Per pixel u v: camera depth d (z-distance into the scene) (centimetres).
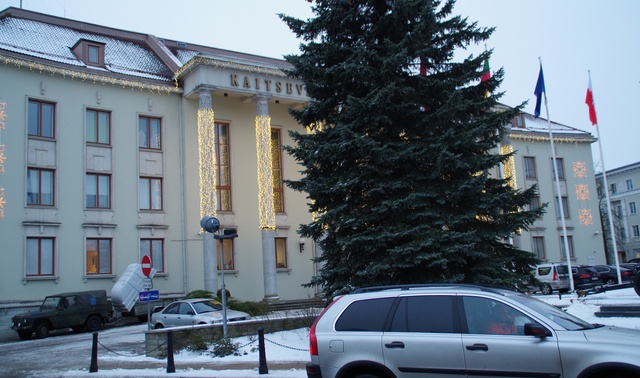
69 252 2853
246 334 1714
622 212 6750
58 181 2869
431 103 1628
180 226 3209
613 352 645
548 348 675
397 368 743
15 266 2681
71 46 3200
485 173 1516
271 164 3384
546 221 4528
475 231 1438
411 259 1409
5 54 2745
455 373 714
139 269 2755
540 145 4631
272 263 3247
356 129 1562
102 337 2214
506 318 720
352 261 1531
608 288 2514
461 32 1619
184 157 3266
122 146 3102
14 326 2420
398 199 1469
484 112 1642
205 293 2844
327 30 1697
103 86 3088
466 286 776
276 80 3434
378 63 1579
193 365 1360
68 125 2944
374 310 788
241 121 3491
